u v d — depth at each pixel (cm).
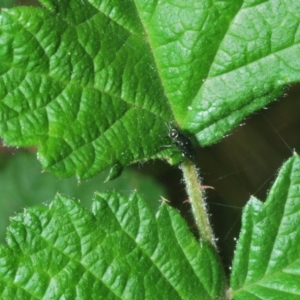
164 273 28
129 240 28
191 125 29
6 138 27
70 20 28
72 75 28
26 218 27
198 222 29
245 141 39
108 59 28
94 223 27
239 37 28
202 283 28
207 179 38
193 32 28
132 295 28
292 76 28
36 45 27
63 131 27
